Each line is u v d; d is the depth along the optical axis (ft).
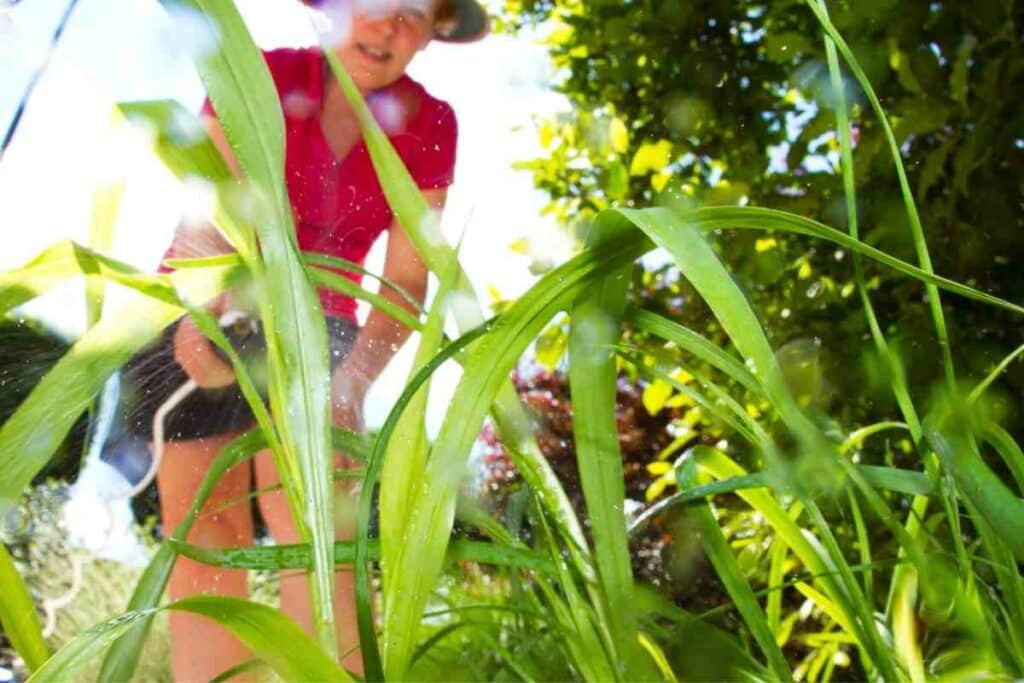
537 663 2.72
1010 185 5.51
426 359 1.92
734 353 7.36
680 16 7.36
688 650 2.42
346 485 4.10
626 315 2.17
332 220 6.02
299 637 1.49
